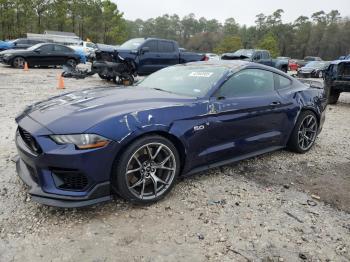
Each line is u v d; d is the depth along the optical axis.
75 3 57.12
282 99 4.55
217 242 2.77
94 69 13.03
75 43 35.84
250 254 2.64
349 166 4.68
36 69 18.08
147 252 2.61
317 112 5.09
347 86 9.87
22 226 2.84
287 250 2.71
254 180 4.02
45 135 2.84
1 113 6.75
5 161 4.16
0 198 3.25
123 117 3.00
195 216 3.14
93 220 2.98
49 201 2.86
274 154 5.02
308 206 3.44
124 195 3.09
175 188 3.67
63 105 3.31
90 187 2.91
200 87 3.87
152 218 3.07
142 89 4.04
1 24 50.09
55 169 2.85
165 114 3.25
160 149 3.23
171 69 4.72
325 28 91.94
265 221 3.11
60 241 2.68
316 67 25.22
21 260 2.45
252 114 4.08
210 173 4.14
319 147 5.54
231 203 3.42
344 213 3.35
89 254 2.55
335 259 2.63
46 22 55.28
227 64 4.38
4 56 17.53
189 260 2.54
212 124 3.63
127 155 3.01
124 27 59.09
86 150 2.79
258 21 99.50
